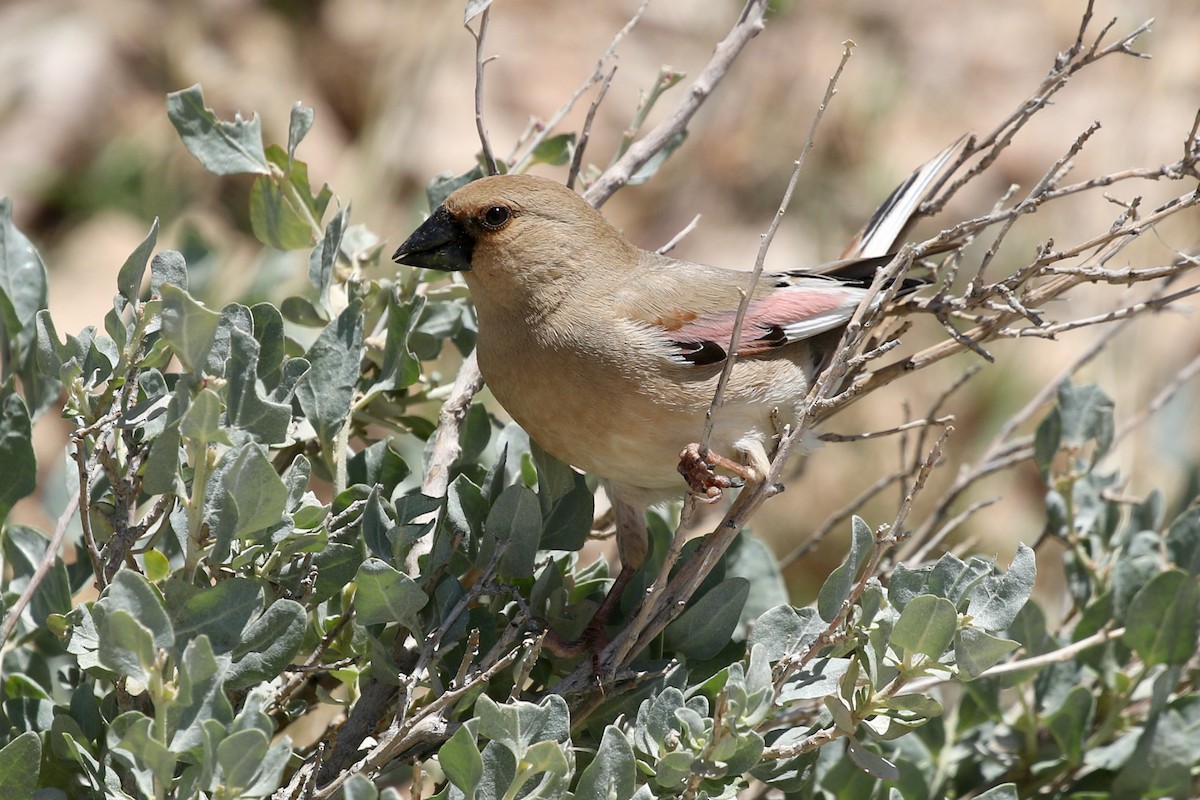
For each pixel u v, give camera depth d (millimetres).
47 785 6352
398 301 8070
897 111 19188
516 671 7172
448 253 8484
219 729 5352
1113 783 7801
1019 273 7652
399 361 7770
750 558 8359
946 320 8008
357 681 7199
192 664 5379
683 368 8289
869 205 18156
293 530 6309
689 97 9453
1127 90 19016
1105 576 8625
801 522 14969
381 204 15875
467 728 5668
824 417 8734
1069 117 19375
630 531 8445
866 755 6379
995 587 6516
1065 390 8805
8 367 7430
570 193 8633
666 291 8500
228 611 5930
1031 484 15523
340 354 7418
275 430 6137
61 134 17562
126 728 5570
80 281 16391
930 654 6230
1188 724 7809
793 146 18516
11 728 6602
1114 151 17953
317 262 8062
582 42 20438
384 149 15906
